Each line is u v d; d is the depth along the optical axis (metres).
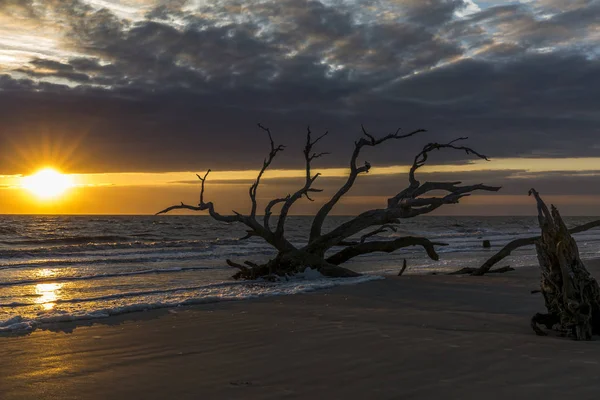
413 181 19.02
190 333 8.61
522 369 6.18
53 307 11.71
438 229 63.88
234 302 12.08
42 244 37.00
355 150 18.77
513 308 11.15
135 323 9.55
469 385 5.63
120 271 20.31
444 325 9.19
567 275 7.93
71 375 6.21
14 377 6.13
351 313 10.52
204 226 65.44
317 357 6.93
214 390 5.61
